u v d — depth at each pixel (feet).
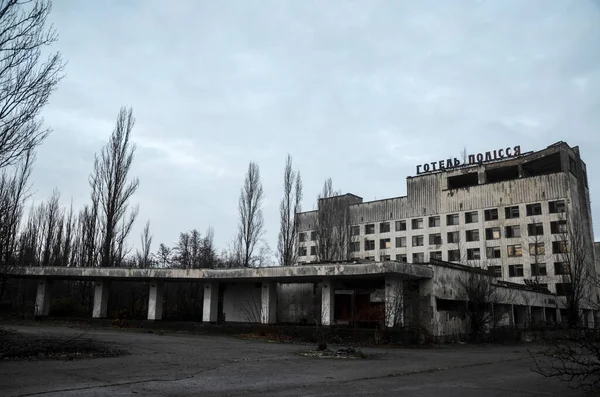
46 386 30.78
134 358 47.91
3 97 41.83
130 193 130.72
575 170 218.59
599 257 232.73
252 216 161.99
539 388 37.29
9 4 42.04
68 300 127.44
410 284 93.30
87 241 130.82
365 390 33.86
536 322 138.51
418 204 243.19
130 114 133.28
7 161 42.55
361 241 258.37
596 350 34.58
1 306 126.72
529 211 209.56
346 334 85.10
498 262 212.64
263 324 98.48
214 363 47.06
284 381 36.96
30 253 140.26
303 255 281.33
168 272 105.91
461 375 45.27
